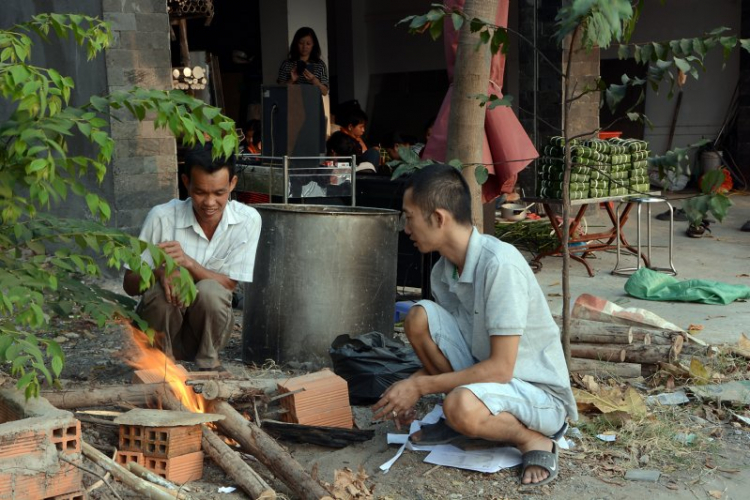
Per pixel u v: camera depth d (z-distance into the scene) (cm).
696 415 435
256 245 451
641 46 426
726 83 1462
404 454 375
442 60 1520
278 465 326
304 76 1067
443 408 345
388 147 1005
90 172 748
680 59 414
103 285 725
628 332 484
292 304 493
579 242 929
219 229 439
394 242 516
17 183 325
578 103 1105
